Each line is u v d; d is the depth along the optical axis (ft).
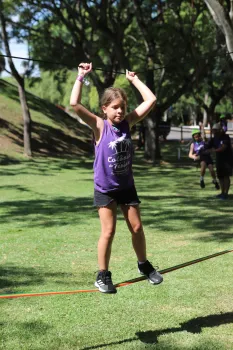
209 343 14.19
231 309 16.84
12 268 22.02
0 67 79.56
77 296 18.37
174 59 78.59
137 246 14.25
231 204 39.47
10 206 39.60
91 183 54.90
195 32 85.87
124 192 13.92
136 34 89.25
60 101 168.96
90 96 124.36
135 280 14.46
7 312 16.80
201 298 17.90
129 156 13.82
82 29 84.64
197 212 35.83
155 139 81.71
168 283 19.62
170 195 45.47
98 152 13.73
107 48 89.97
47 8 78.02
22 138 89.51
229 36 41.60
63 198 43.93
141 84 14.83
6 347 14.08
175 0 78.13
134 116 14.35
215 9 41.09
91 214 35.65
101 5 77.71
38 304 17.56
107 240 13.82
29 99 112.57
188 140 126.00
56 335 14.92
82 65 13.98
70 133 105.09
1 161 73.41
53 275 20.92
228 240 26.99
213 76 94.94
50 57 82.79
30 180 57.00
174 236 28.25
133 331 15.17
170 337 14.65
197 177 60.64
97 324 15.75
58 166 72.49
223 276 20.40
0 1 75.25
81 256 24.09
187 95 118.32
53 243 26.81
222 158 41.88
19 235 28.91
